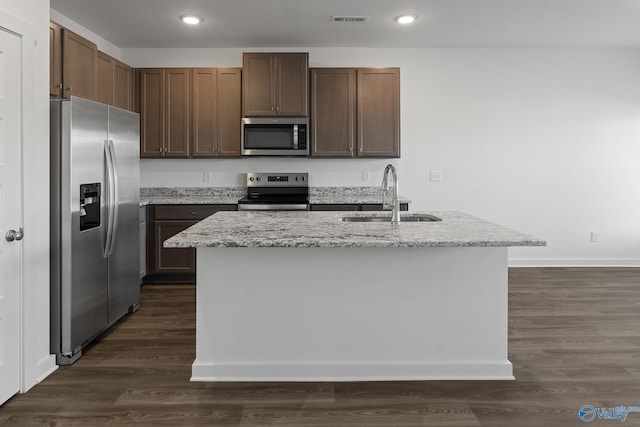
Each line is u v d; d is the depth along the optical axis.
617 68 5.48
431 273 2.53
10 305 2.34
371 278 2.53
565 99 5.50
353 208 4.79
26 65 2.45
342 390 2.44
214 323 2.54
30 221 2.49
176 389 2.46
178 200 4.91
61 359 2.78
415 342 2.55
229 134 5.06
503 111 5.48
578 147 5.53
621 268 5.50
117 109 3.40
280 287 2.53
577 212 5.58
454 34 4.88
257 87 4.95
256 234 2.34
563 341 3.12
